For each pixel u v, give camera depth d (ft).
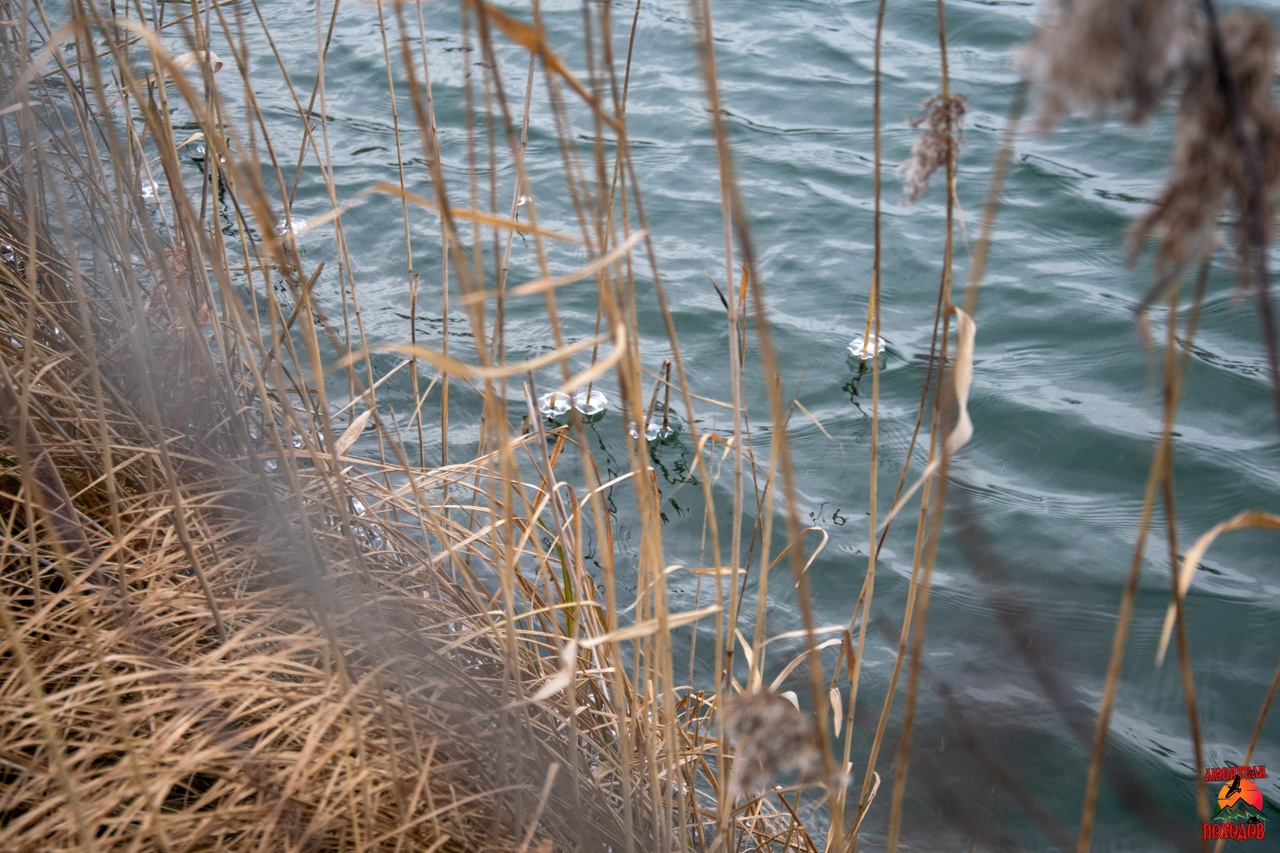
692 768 6.74
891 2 25.36
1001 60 22.44
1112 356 13.61
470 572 6.96
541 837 5.40
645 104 21.11
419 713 5.31
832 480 11.75
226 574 6.15
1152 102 2.24
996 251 16.12
